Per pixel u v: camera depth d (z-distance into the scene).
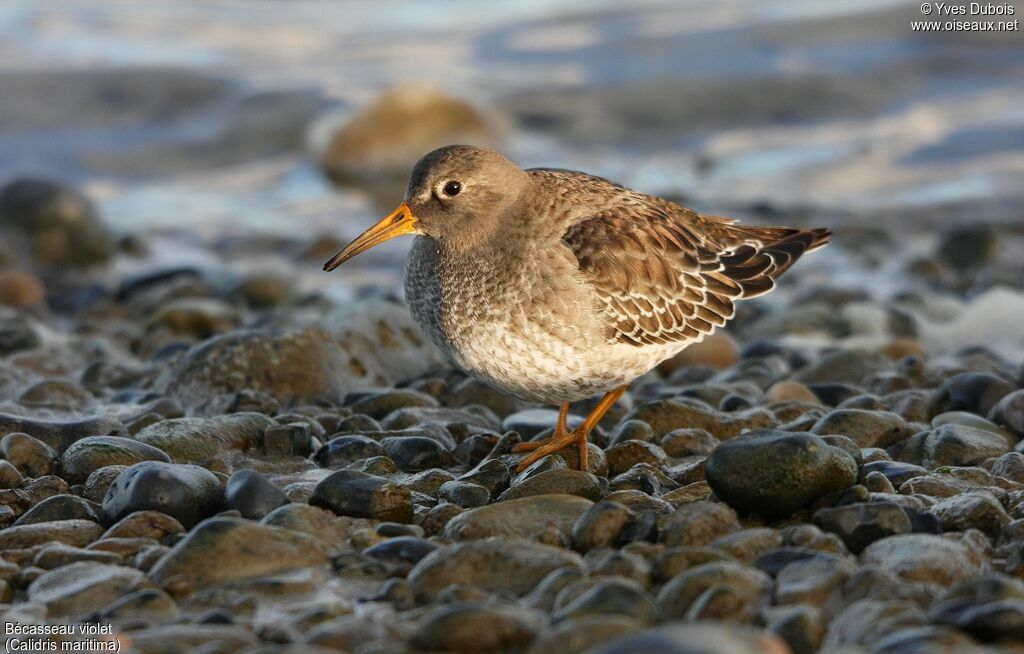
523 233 11.20
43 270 21.45
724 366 15.45
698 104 28.78
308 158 27.36
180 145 27.47
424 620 7.70
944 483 10.20
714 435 11.93
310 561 8.96
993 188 24.36
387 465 11.07
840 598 8.16
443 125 26.94
